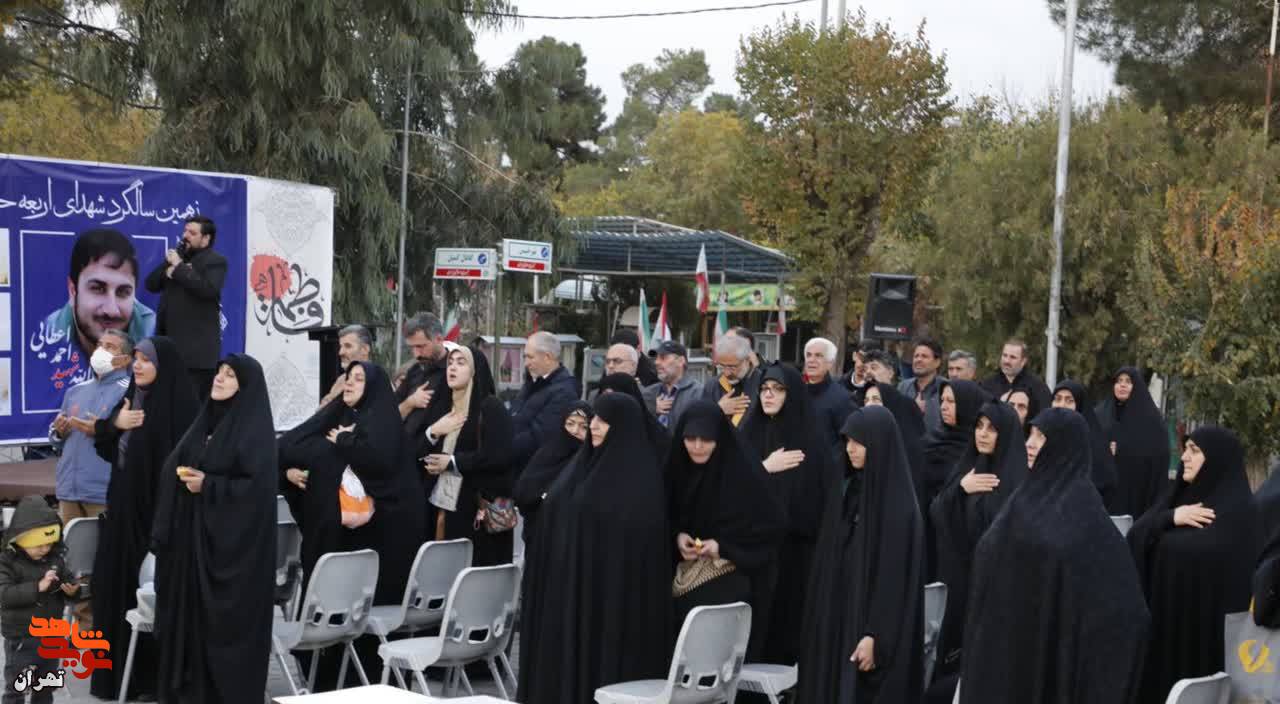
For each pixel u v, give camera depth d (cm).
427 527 812
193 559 679
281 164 1672
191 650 680
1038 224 2066
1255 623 532
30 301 1141
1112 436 1149
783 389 731
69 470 868
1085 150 2069
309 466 760
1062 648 559
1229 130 2277
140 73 1803
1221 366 1655
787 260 2483
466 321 2167
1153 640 666
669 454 669
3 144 2448
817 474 733
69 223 1163
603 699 593
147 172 1210
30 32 1906
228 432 684
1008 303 2105
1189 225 1742
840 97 2327
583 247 2448
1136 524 686
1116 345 2062
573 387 854
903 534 604
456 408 805
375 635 784
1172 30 2589
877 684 602
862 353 1063
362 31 1730
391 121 1909
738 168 2461
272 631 687
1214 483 662
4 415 1129
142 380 758
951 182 2289
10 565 649
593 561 640
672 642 651
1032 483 581
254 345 1291
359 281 1788
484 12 1927
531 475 703
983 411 728
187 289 973
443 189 1983
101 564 745
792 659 725
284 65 1673
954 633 725
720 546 647
